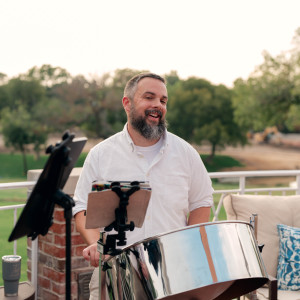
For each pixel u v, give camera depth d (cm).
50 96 4484
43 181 139
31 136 4466
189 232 178
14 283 257
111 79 4328
